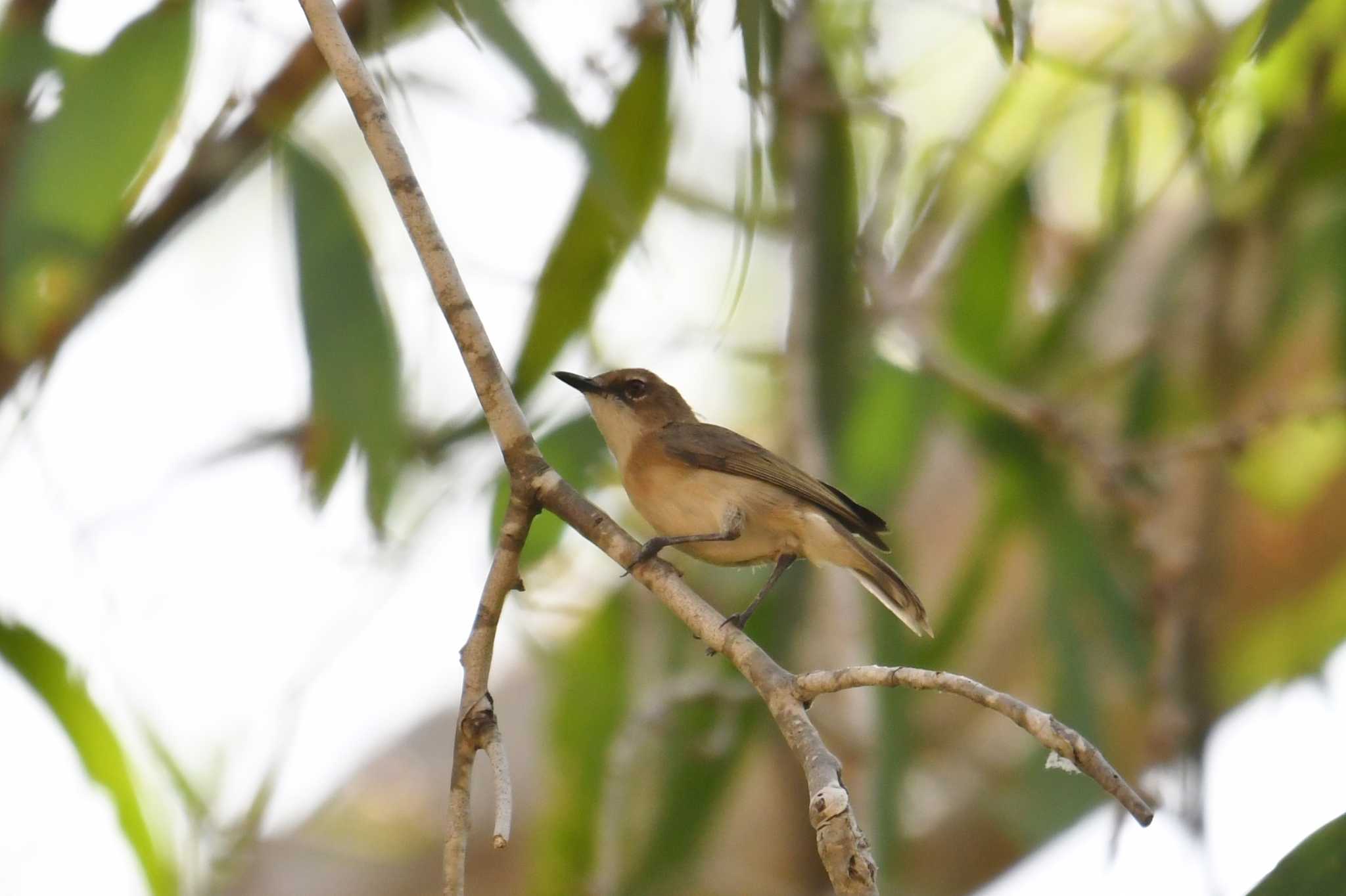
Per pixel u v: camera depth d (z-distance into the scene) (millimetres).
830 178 10977
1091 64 12711
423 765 16609
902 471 12422
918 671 6059
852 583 11047
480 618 6832
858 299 11070
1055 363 13211
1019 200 13055
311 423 9883
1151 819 5449
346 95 7023
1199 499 12992
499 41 8500
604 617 12914
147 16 9383
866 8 10914
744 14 8109
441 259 7004
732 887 14711
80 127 9297
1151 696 11766
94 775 10578
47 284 10984
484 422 10961
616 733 12570
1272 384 14867
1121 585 12031
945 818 15133
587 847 12484
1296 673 15656
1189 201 14828
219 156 11078
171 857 10797
